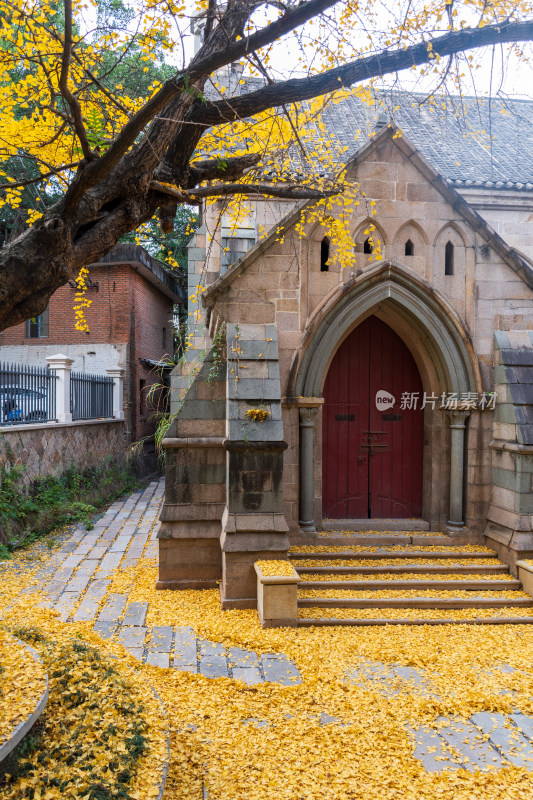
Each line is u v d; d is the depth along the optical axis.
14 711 3.04
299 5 3.71
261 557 6.72
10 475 9.57
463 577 7.41
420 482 8.91
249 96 4.61
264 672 5.21
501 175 11.38
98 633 5.94
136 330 17.70
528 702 4.77
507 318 8.14
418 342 8.43
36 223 3.53
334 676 5.12
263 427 6.78
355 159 7.77
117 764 3.11
